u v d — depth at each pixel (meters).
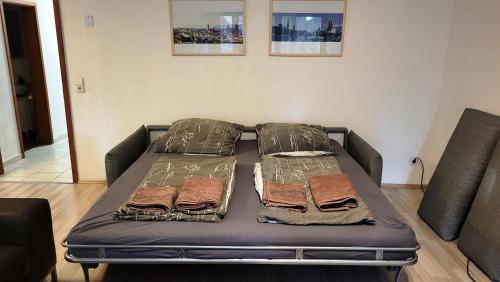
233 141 3.10
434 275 2.19
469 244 2.35
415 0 3.09
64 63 3.26
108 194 2.22
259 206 2.09
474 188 2.47
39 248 1.91
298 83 3.32
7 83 4.07
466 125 2.67
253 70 3.29
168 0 3.12
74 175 3.55
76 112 3.39
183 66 3.29
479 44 2.72
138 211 1.94
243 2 3.11
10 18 4.64
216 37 3.21
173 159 2.72
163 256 1.84
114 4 3.13
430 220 2.76
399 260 1.86
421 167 3.51
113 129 3.45
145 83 3.33
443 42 3.18
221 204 2.03
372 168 2.60
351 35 3.19
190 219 1.91
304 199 2.08
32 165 4.14
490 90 2.57
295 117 3.42
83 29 3.18
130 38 3.21
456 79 3.03
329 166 2.60
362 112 3.39
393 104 3.35
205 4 3.13
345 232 1.84
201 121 3.17
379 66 3.26
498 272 2.10
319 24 3.16
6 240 1.78
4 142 4.05
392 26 3.16
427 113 3.36
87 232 1.83
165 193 2.08
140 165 2.72
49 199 3.20
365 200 2.18
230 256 1.83
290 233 1.83
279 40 3.21
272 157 2.76
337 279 2.13
